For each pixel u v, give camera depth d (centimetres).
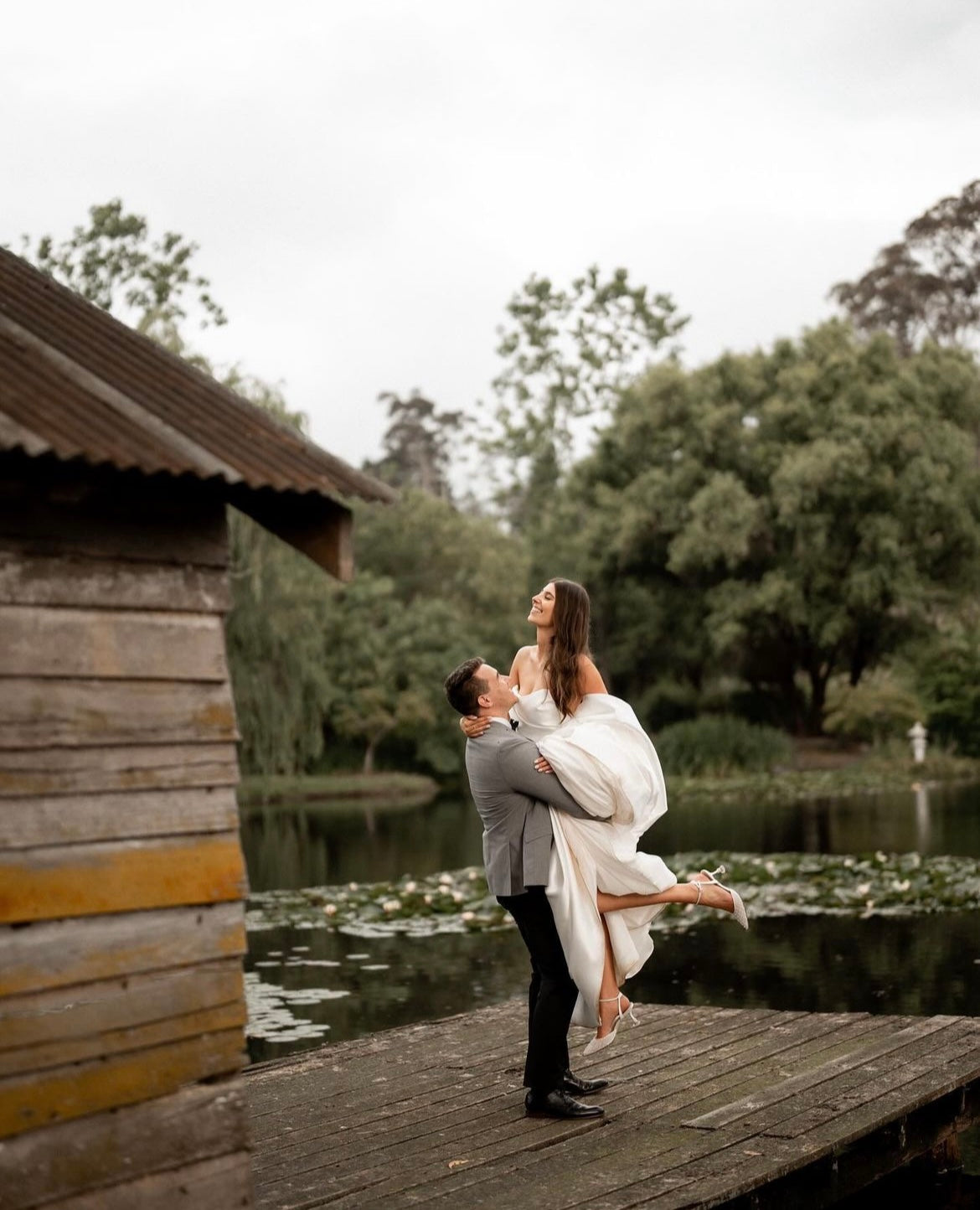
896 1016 615
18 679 291
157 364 357
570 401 4722
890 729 3097
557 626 491
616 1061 552
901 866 1252
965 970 849
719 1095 495
